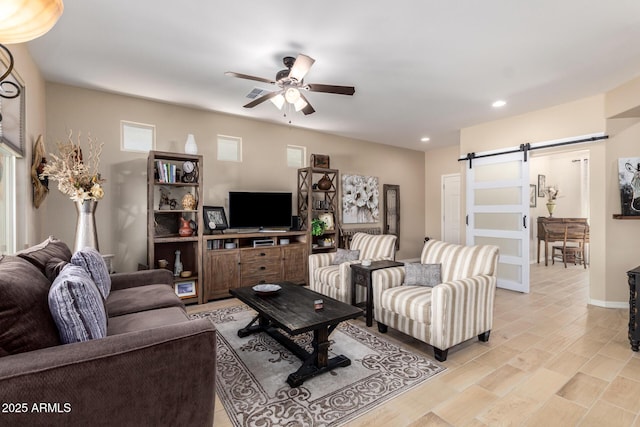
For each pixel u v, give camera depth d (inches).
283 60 116.3
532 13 89.6
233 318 134.5
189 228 157.8
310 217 195.6
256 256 173.6
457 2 84.8
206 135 178.1
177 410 53.3
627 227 149.2
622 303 150.4
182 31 99.0
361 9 87.9
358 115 186.5
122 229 154.6
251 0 84.0
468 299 101.5
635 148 146.9
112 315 81.9
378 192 266.5
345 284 136.2
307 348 105.7
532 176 270.2
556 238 259.1
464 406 75.2
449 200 284.8
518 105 167.8
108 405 46.9
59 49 110.3
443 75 131.1
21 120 103.7
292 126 212.1
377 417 71.1
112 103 151.6
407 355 100.8
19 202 106.1
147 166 156.4
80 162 120.5
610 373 90.2
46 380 42.2
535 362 96.5
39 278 56.9
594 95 153.4
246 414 71.8
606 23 94.3
